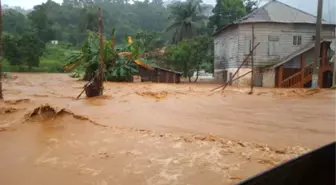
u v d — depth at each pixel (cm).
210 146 534
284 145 555
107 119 770
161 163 446
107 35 7175
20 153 489
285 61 2439
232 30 2814
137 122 746
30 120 698
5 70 4566
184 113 898
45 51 5875
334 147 214
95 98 1190
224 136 619
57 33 7425
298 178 196
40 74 4169
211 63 3728
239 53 2669
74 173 408
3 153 489
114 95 1304
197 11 5134
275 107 1036
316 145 559
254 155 483
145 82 2747
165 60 3556
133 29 8581
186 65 3388
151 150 508
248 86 2508
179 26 4591
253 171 413
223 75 3105
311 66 2408
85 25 6650
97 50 2458
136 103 1060
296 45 2670
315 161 204
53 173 408
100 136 596
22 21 7256
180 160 459
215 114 887
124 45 2759
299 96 1396
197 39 3425
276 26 2641
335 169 212
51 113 729
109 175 402
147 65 2614
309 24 2650
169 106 1016
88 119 724
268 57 2648
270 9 2812
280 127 714
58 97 1226
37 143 544
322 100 1230
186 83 2912
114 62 2550
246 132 660
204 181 382
